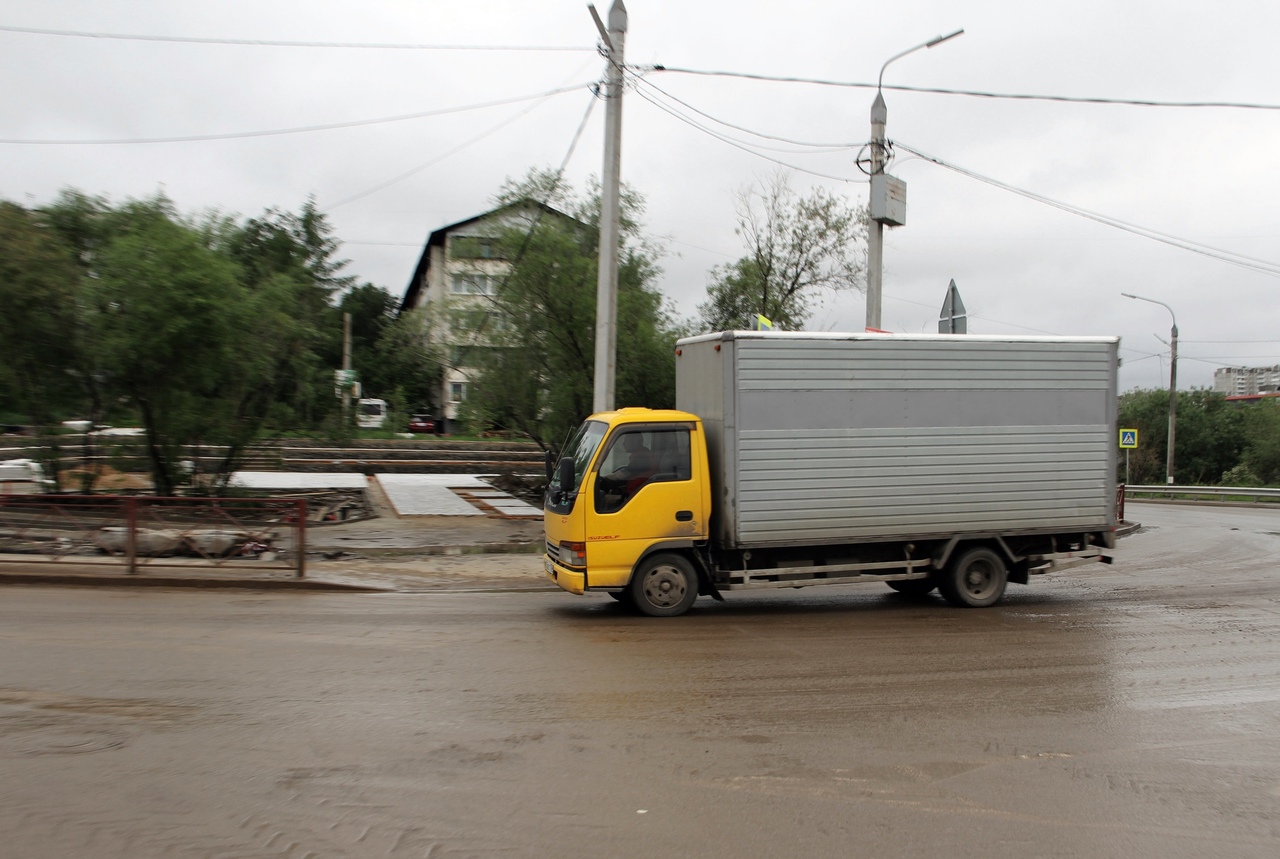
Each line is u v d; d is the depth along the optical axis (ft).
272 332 58.75
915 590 35.58
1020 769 16.06
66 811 13.38
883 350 30.53
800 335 29.81
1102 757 16.79
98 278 52.44
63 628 26.43
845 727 18.26
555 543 30.55
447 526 54.70
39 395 54.39
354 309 214.69
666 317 66.33
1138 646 26.45
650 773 15.43
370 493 77.66
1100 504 32.91
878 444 30.50
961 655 24.95
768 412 29.55
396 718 18.21
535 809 13.80
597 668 22.74
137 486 64.90
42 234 52.47
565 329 63.36
